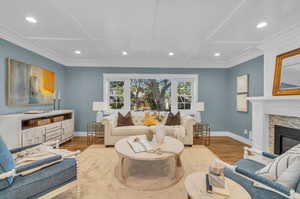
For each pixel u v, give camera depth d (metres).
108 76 4.47
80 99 4.46
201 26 2.30
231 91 4.43
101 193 1.76
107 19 2.12
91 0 1.69
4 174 1.12
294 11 1.87
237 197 0.98
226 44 3.05
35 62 3.29
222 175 1.06
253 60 3.55
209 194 1.01
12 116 2.38
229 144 3.71
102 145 3.60
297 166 1.10
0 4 1.77
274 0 1.66
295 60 2.20
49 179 1.39
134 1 1.71
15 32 2.54
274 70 2.55
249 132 3.67
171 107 4.59
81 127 4.47
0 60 2.49
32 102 3.16
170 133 3.52
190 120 3.54
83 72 4.45
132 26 2.32
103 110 4.27
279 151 2.35
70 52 3.67
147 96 4.62
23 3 1.75
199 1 1.70
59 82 4.17
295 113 2.07
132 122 3.92
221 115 4.60
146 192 1.78
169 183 1.96
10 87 2.64
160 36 2.69
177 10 1.88
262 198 1.14
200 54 3.76
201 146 3.53
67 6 1.81
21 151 1.70
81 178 2.09
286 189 0.98
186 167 2.44
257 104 2.68
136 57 4.11
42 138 2.88
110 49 3.44
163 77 4.54
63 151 1.80
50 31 2.51
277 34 2.45
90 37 2.76
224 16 2.01
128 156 1.89
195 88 4.57
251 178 1.16
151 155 1.91
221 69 4.59
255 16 2.00
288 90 2.28
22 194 1.21
